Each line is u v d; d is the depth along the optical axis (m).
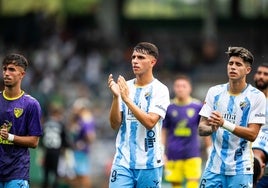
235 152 29.50
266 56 109.31
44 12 114.81
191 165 42.94
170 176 43.28
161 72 93.38
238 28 114.31
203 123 30.02
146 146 29.80
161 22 116.88
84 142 60.69
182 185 44.31
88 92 89.19
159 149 30.03
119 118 29.70
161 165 30.14
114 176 29.88
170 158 43.25
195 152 43.03
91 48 102.50
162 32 116.12
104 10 112.38
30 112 29.38
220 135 29.59
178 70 97.81
